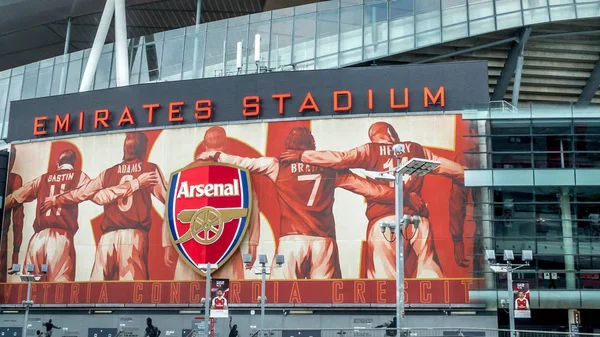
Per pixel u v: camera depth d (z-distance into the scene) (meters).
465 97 47.41
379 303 45.31
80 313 50.47
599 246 45.50
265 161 48.97
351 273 46.12
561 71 55.56
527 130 46.88
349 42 55.16
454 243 45.31
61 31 71.81
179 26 71.69
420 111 47.56
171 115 51.50
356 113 48.34
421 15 53.88
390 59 54.94
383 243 46.06
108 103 53.56
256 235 47.97
